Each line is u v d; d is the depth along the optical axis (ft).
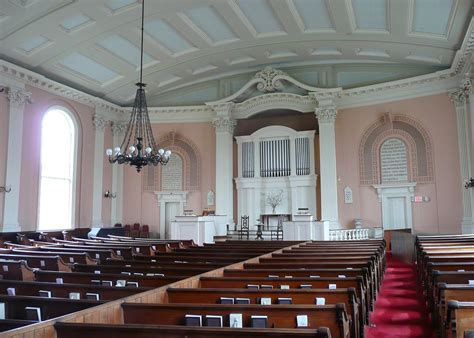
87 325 8.36
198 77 58.80
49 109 48.67
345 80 54.54
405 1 37.32
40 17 38.83
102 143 56.03
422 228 48.37
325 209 51.98
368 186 51.75
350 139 53.11
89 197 53.72
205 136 59.16
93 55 47.39
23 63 44.80
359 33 45.62
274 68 56.65
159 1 40.29
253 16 44.55
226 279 15.39
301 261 21.84
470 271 16.60
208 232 44.11
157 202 59.00
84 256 25.46
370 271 19.54
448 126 47.73
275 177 57.06
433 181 48.21
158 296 12.53
